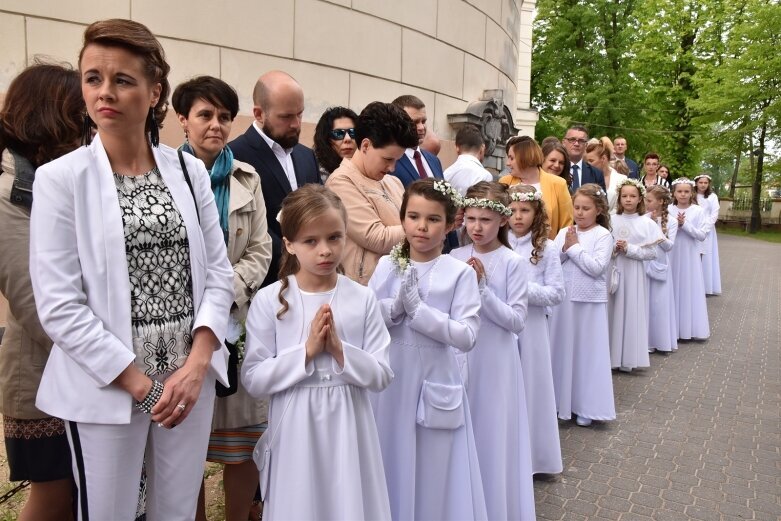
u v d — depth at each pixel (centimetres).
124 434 205
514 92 1182
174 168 228
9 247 225
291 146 340
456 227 362
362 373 241
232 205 285
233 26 621
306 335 246
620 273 641
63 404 204
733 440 485
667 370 677
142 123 214
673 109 3069
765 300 1130
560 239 520
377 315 258
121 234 205
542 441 405
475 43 959
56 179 199
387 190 361
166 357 214
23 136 232
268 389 240
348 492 233
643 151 2930
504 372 337
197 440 224
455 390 291
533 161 523
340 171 345
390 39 784
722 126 2952
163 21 580
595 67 2808
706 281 1166
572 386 514
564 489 401
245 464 303
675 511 376
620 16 2842
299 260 246
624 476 421
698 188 1185
